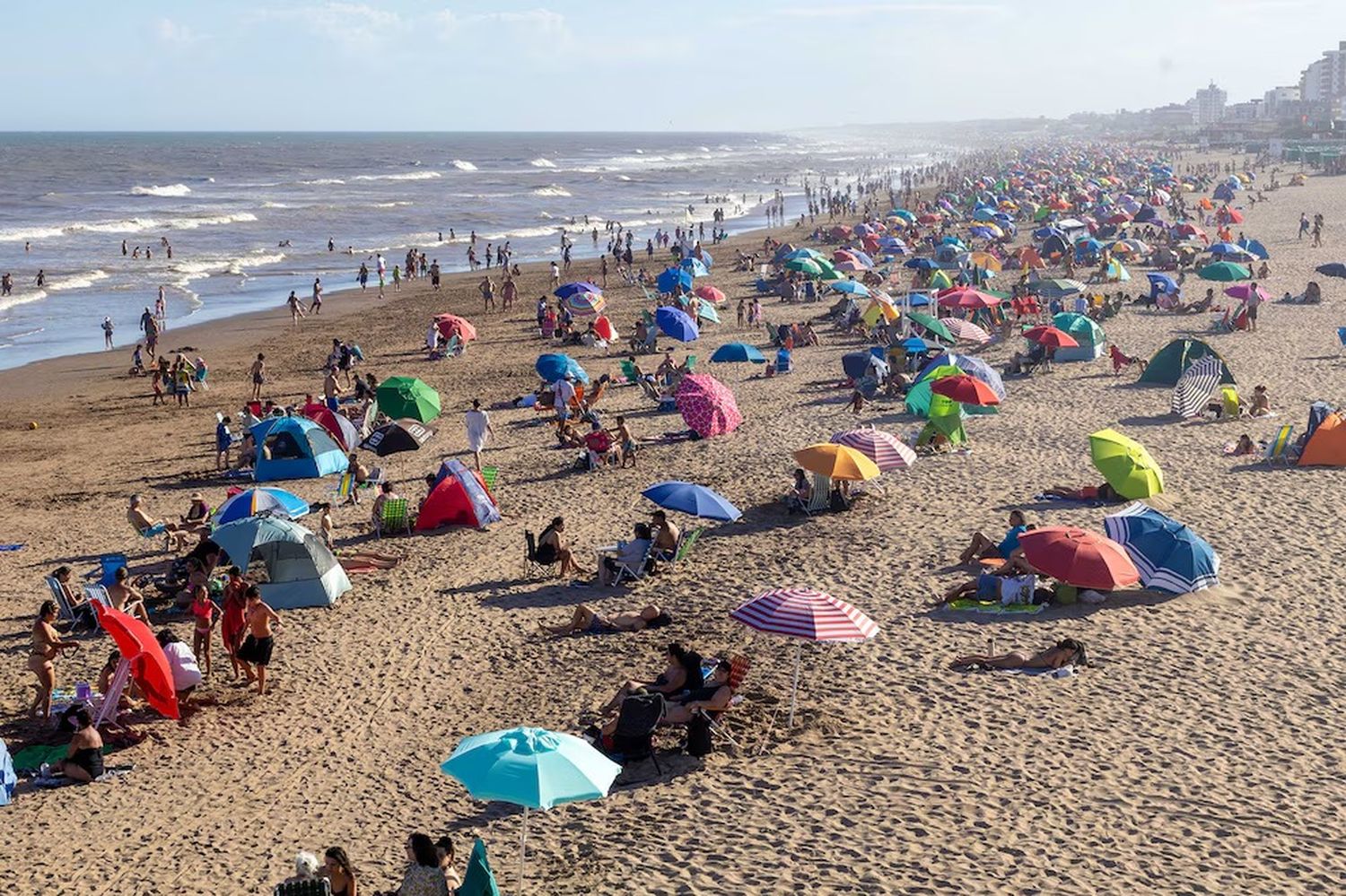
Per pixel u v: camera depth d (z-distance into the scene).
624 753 13.14
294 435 26.88
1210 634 16.17
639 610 18.02
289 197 126.50
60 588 18.16
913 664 15.53
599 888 10.75
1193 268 54.06
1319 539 19.77
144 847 12.02
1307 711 13.91
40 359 44.50
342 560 20.33
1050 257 57.78
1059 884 10.51
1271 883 10.47
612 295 59.09
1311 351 35.69
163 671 14.34
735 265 67.50
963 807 11.93
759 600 13.92
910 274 58.53
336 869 10.06
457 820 12.30
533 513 23.20
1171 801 11.96
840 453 21.34
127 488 26.66
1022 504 22.06
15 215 102.81
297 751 14.07
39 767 13.66
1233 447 25.39
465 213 111.44
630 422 30.69
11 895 11.17
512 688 15.53
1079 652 15.20
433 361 42.12
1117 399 30.55
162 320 51.22
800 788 12.45
